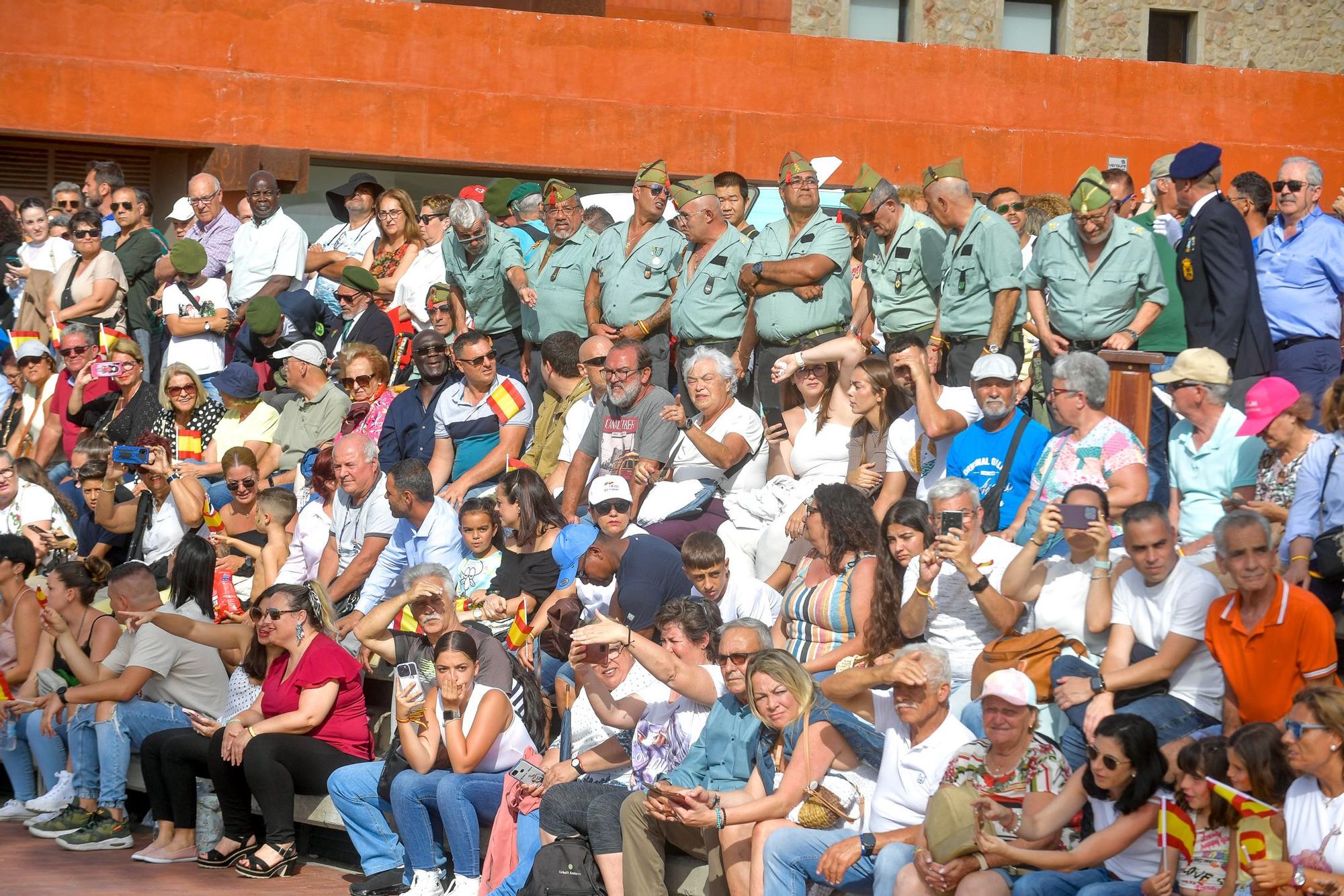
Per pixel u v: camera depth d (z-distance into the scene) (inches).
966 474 397.1
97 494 560.4
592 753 367.2
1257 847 273.0
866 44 853.8
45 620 466.3
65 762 486.3
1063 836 295.9
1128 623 324.2
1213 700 316.5
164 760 431.2
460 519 444.5
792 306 477.4
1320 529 345.4
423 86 799.1
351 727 422.3
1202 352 381.1
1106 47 1055.0
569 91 820.6
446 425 509.0
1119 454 370.3
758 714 331.9
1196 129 887.1
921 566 350.6
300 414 559.8
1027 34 1060.5
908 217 492.1
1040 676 329.4
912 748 319.0
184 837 434.3
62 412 609.3
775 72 842.8
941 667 313.9
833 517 371.9
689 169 821.9
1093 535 329.4
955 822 292.5
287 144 783.1
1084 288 435.5
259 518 504.7
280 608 421.4
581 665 374.0
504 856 371.2
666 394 468.1
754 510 445.4
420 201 816.9
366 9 797.2
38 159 781.9
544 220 621.0
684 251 516.4
